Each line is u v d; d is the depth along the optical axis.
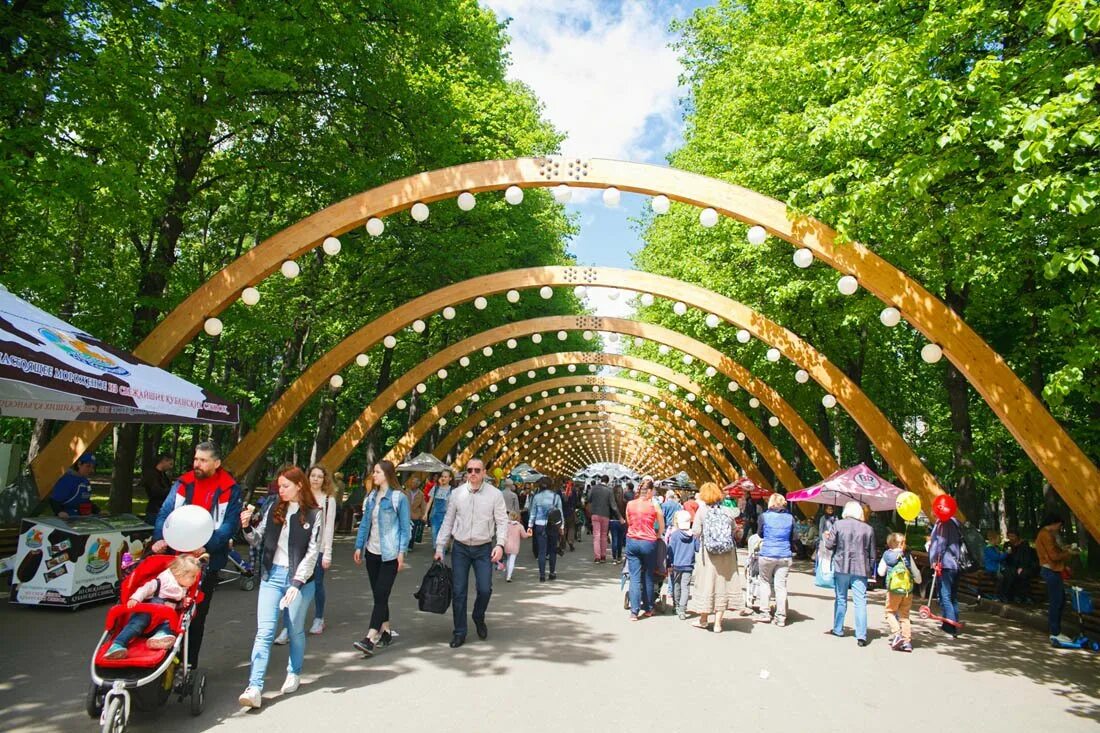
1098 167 7.36
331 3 12.21
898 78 7.57
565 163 10.59
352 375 30.06
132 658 4.47
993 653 8.32
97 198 10.00
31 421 24.55
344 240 15.88
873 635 9.17
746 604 10.91
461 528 7.54
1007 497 24.12
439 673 6.23
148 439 21.77
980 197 8.34
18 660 6.12
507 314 24.20
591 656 7.12
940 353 9.38
